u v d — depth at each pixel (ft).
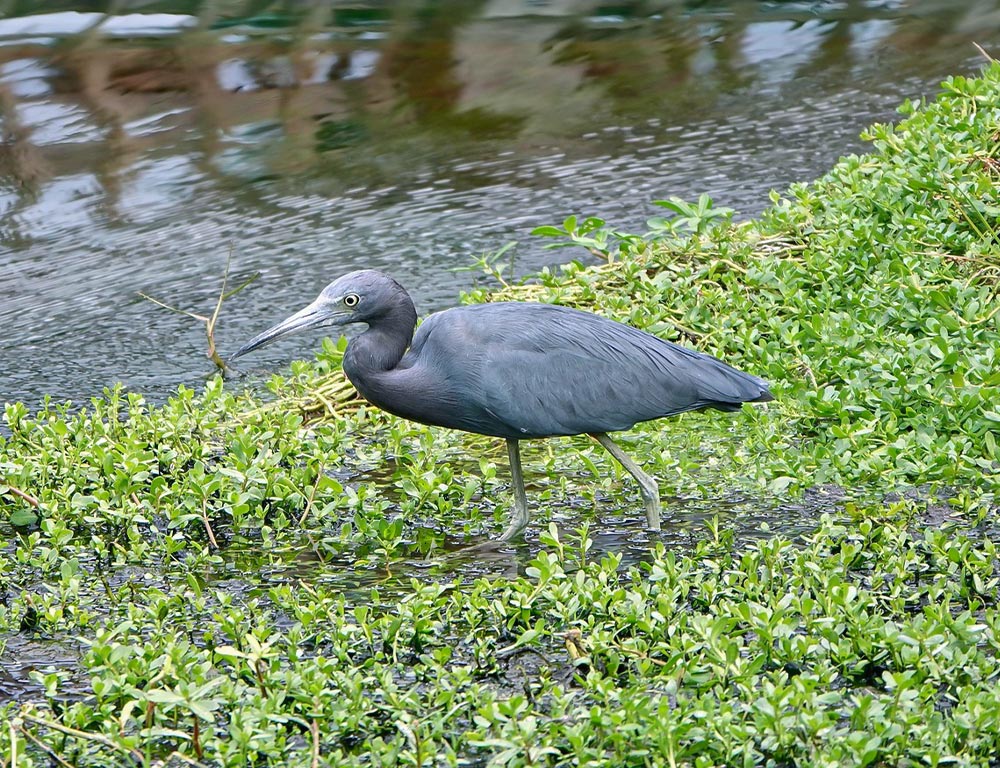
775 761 24.67
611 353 34.83
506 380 34.30
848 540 33.04
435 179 64.95
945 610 27.37
